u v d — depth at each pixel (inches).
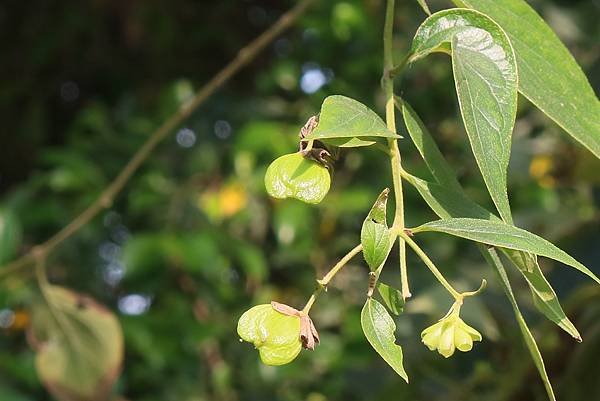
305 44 57.8
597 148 17.0
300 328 16.6
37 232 52.8
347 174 49.7
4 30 68.6
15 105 69.0
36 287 31.1
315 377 47.2
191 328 45.3
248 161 47.4
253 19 67.7
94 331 31.3
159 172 50.2
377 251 16.5
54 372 31.5
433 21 16.9
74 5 67.1
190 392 47.3
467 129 16.2
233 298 48.4
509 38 17.3
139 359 47.8
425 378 34.0
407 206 45.7
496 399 29.9
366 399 38.3
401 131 19.2
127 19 64.6
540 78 17.2
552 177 38.9
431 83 50.1
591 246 31.9
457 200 17.1
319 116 16.7
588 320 28.4
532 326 31.2
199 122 54.9
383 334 16.3
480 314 30.4
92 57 68.1
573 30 40.8
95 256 52.6
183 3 66.1
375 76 51.9
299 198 16.8
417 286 34.4
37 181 50.2
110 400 33.5
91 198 49.6
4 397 39.8
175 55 67.1
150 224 49.8
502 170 16.2
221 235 46.3
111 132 54.2
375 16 53.0
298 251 47.9
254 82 65.4
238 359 47.9
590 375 28.1
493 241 16.2
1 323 47.5
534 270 17.0
